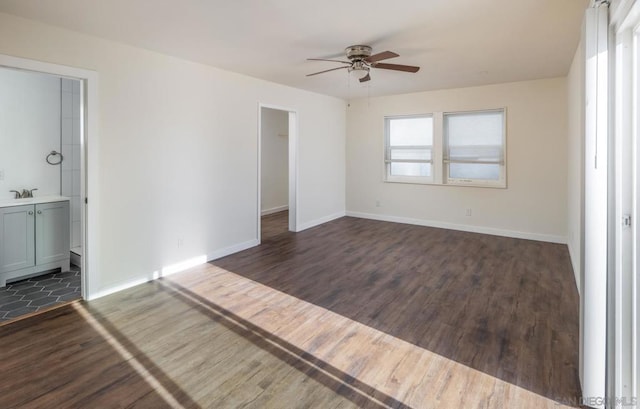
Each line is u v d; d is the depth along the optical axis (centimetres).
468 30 312
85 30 308
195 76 416
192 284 370
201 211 436
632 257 176
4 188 408
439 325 280
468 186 597
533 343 252
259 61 410
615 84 178
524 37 330
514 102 543
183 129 407
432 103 613
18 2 253
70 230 451
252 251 493
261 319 292
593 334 186
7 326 279
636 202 174
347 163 729
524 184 546
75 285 382
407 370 223
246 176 498
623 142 176
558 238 525
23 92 418
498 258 452
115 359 236
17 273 387
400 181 666
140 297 337
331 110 677
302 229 623
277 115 822
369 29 309
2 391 203
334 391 204
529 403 193
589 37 183
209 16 279
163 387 208
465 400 196
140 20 287
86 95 321
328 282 375
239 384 211
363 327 278
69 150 457
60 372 221
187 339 261
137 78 358
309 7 264
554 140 518
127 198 357
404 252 483
